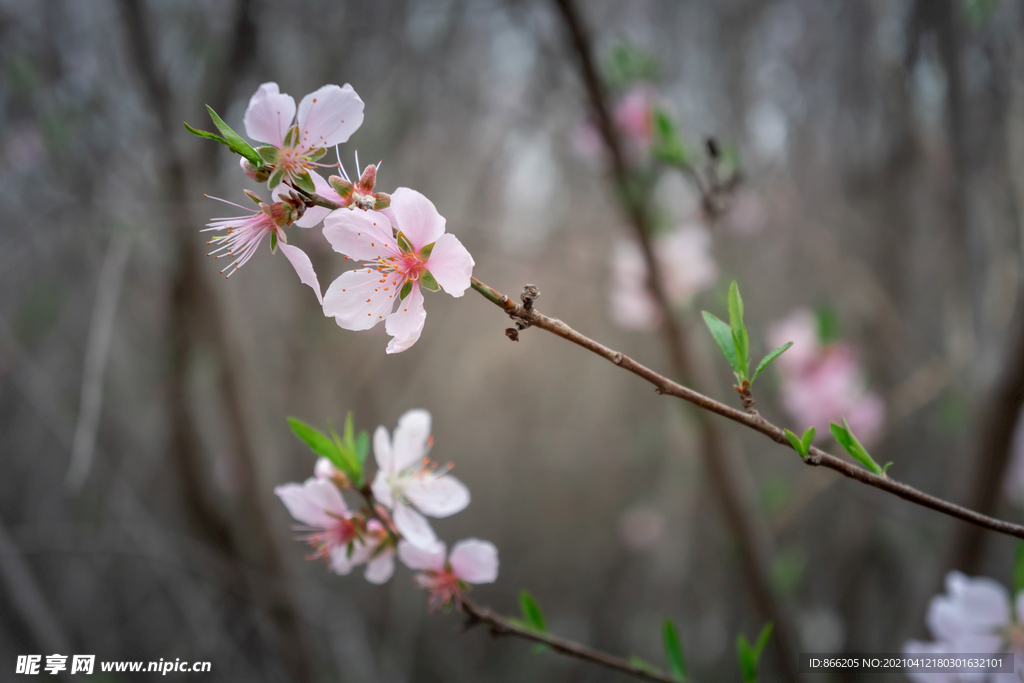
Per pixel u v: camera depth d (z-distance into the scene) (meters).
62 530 0.83
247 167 0.32
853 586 0.84
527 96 0.84
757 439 0.95
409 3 0.77
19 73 0.66
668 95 0.79
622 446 1.07
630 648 1.00
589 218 0.94
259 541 0.67
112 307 0.49
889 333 0.78
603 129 0.50
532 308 0.32
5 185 0.76
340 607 0.80
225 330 0.65
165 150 0.59
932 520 0.74
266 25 0.69
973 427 0.48
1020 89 0.54
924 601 0.50
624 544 1.06
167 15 0.69
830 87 0.83
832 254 0.76
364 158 0.78
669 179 0.73
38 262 0.82
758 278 0.91
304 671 0.68
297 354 0.82
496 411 1.15
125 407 0.87
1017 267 0.51
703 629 0.95
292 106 0.32
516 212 0.99
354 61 0.77
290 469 0.84
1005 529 0.31
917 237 0.78
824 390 0.66
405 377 0.96
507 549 1.13
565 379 1.14
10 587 0.64
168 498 0.91
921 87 0.66
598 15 0.81
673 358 0.57
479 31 0.84
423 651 1.00
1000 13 0.55
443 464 1.10
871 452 0.82
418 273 0.33
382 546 0.36
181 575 0.75
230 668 0.81
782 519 0.71
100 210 0.56
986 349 0.56
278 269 0.81
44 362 0.83
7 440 0.98
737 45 0.84
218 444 0.83
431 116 0.84
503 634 0.36
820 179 0.87
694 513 0.90
